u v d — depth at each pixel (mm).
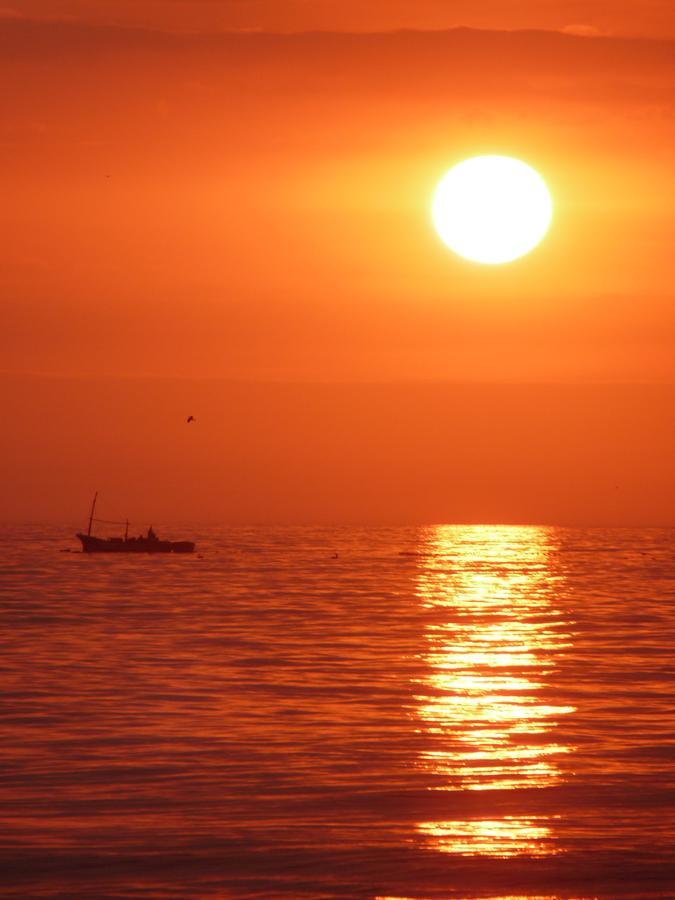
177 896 126938
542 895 126500
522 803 167250
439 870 134500
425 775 185375
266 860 139125
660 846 143500
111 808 164625
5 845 145625
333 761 196125
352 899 125812
